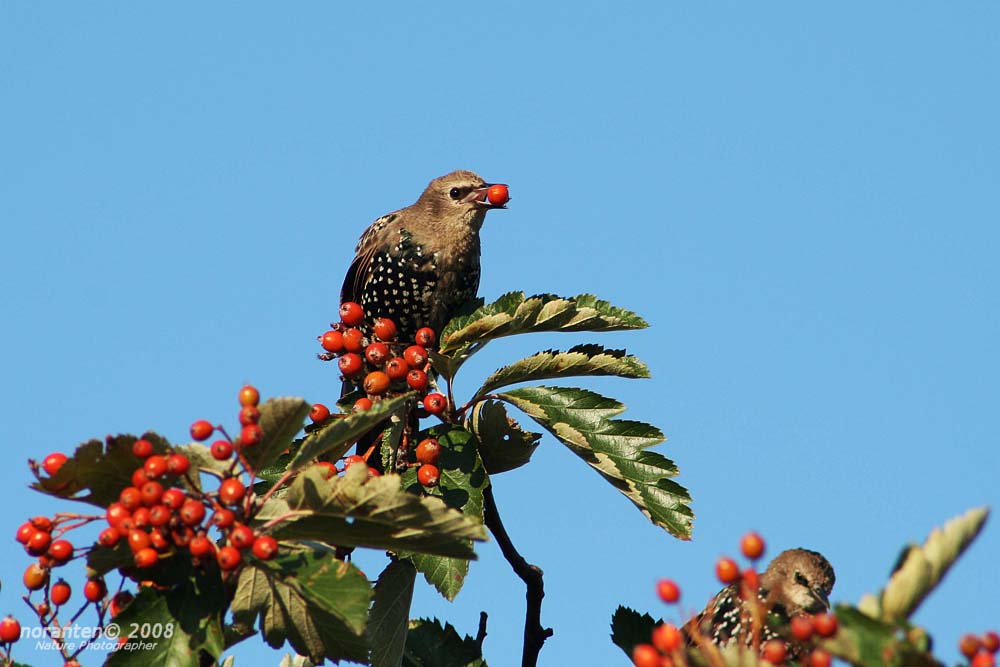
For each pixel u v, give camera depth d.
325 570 8.26
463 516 8.05
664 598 6.75
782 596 11.47
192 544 7.88
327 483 8.03
